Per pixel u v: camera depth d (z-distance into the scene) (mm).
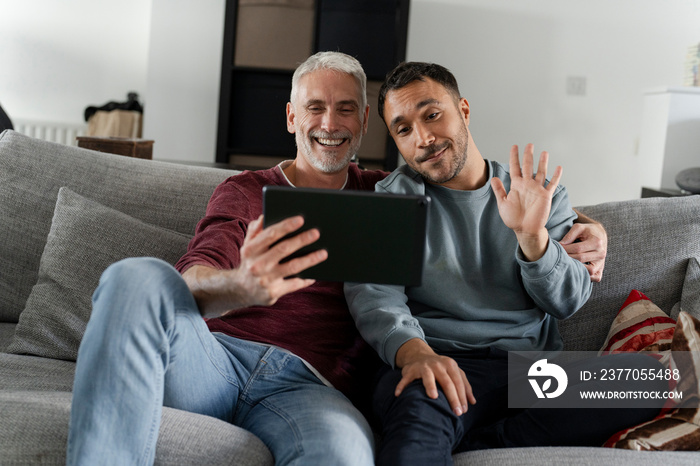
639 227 1707
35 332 1610
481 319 1528
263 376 1422
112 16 5172
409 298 1576
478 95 4852
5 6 5113
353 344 1564
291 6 4223
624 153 4910
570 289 1479
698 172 3367
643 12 4809
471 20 4789
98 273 1646
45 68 5191
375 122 4273
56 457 1155
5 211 1795
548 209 1386
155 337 1146
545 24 4797
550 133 4887
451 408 1279
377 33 4234
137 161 1938
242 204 1596
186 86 4738
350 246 1159
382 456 1201
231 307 1226
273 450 1245
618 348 1538
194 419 1242
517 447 1312
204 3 4676
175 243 1725
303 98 1668
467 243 1569
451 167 1562
